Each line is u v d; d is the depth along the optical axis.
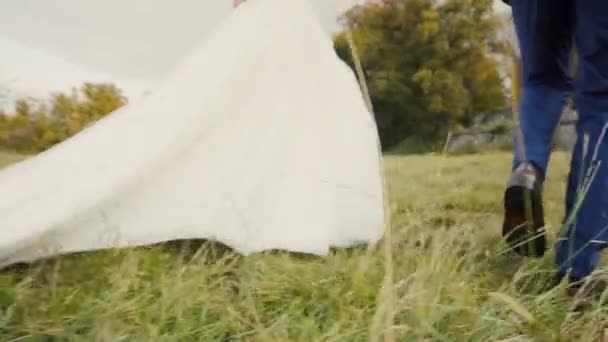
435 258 1.47
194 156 1.73
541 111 1.66
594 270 1.39
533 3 1.60
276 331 1.25
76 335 1.19
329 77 1.91
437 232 1.66
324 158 1.83
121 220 1.61
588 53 1.39
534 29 1.62
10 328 1.20
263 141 1.79
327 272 1.54
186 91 1.74
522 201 1.58
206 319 1.29
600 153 1.40
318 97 1.88
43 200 1.53
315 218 1.74
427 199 2.16
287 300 1.40
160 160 1.64
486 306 1.31
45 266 1.49
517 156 1.63
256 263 1.53
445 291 1.35
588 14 1.36
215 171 1.73
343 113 1.90
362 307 1.39
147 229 1.62
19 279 1.44
